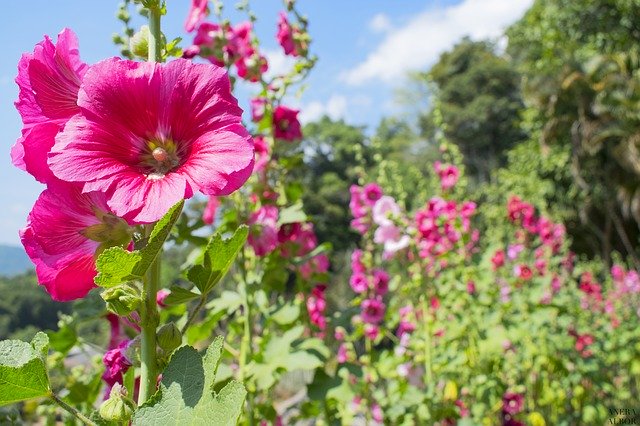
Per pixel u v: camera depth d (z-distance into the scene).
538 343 5.73
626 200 17.08
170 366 1.00
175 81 1.10
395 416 3.42
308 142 40.50
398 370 4.21
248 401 2.58
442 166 4.96
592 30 19.86
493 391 4.48
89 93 1.07
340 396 3.02
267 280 3.02
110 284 1.01
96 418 1.10
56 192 1.12
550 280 6.37
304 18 3.21
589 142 16.55
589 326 7.67
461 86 42.25
